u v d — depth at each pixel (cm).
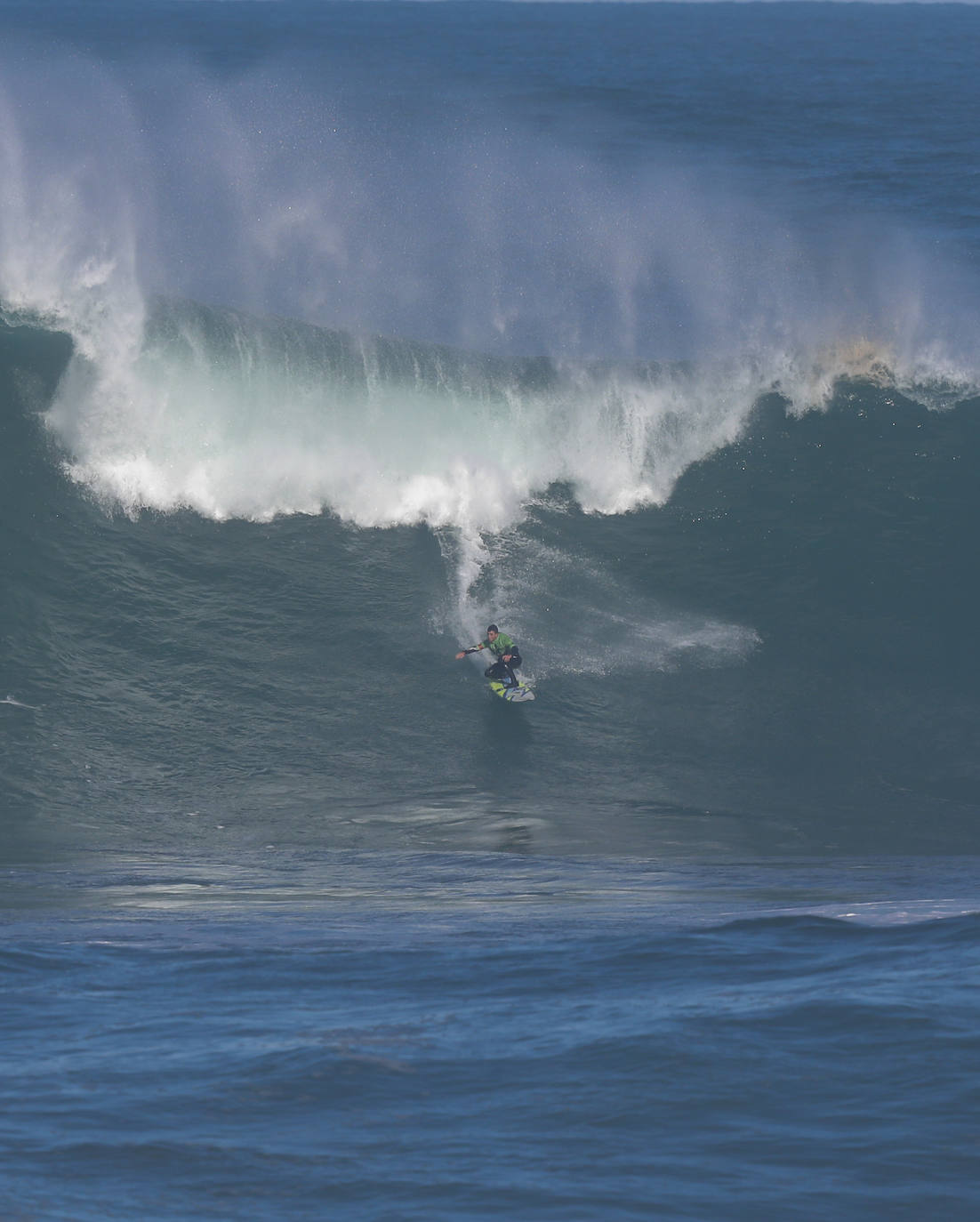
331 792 6888
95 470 8644
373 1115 2189
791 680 8200
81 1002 3016
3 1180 1939
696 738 7669
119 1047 2605
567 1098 2225
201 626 7975
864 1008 2588
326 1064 2428
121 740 7100
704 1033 2494
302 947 3619
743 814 6906
